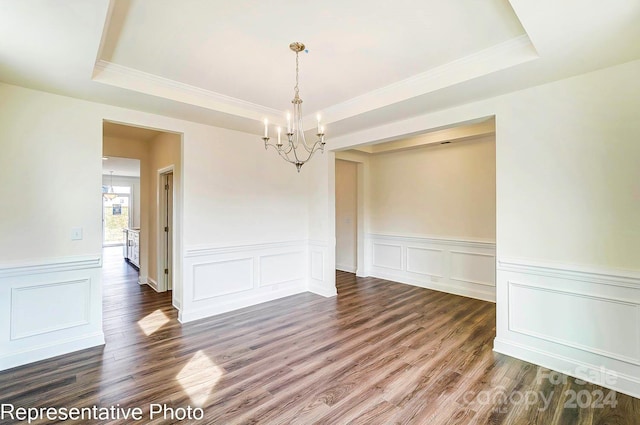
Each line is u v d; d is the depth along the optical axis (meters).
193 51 2.35
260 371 2.49
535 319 2.63
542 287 2.58
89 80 2.48
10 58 2.13
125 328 3.40
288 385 2.29
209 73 2.73
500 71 2.32
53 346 2.74
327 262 4.66
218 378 2.39
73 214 2.88
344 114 3.47
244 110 3.51
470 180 4.62
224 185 3.95
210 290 3.82
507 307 2.78
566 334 2.47
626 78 2.21
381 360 2.67
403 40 2.21
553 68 2.28
